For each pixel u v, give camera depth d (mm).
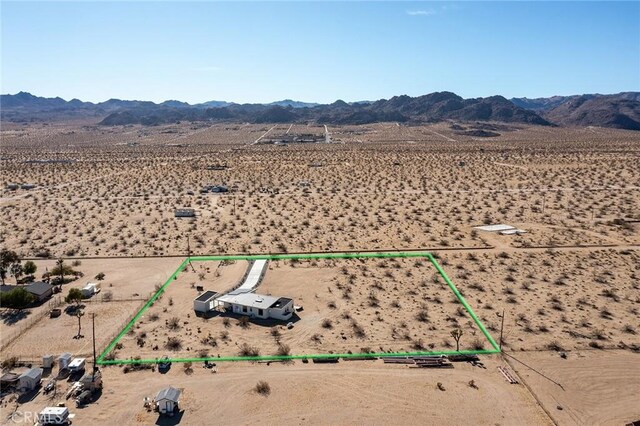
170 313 56688
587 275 67750
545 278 66688
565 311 56812
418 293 61969
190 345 49531
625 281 65625
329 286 64250
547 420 38688
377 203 114125
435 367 45750
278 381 43594
